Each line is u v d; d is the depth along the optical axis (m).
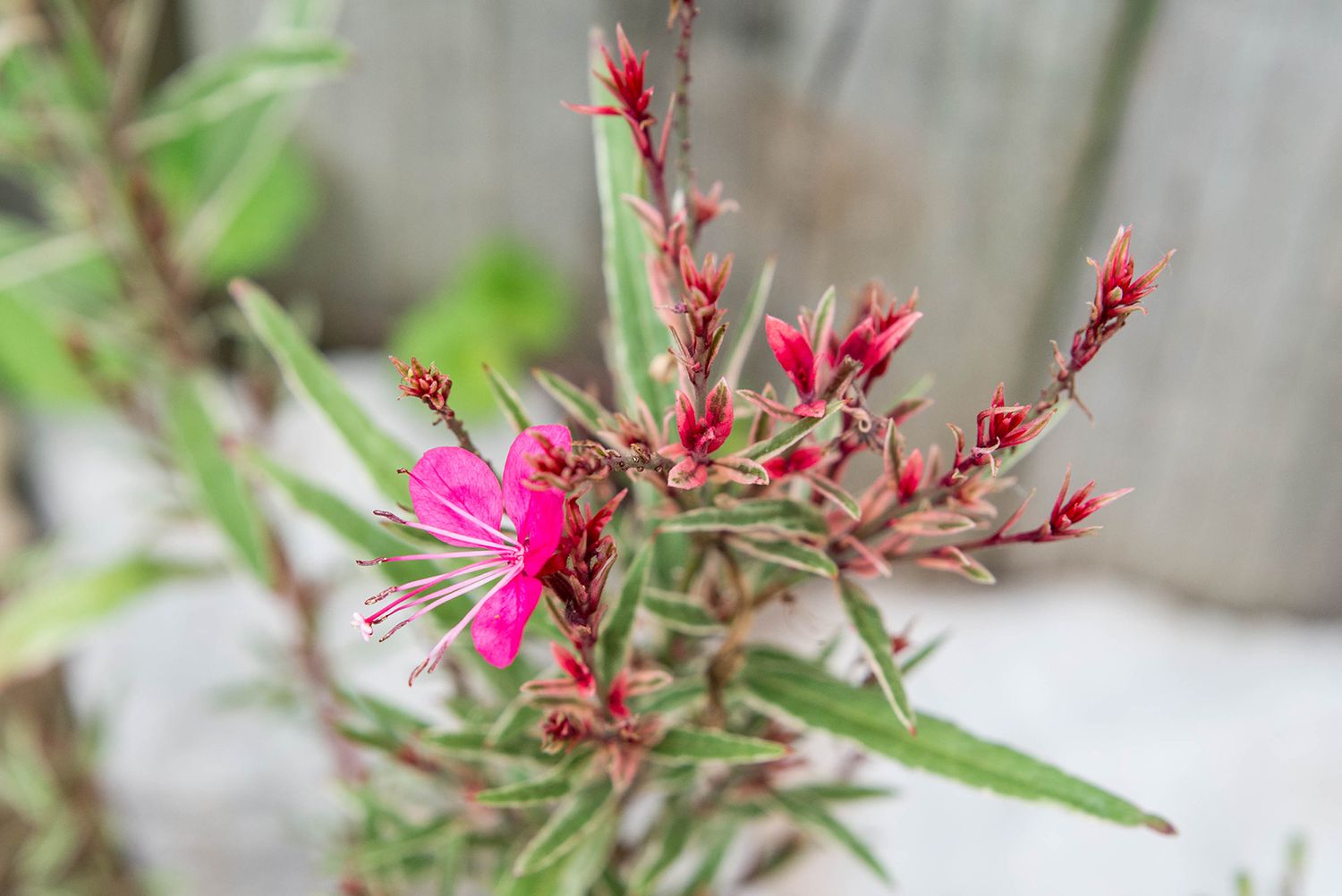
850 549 0.23
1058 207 0.48
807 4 0.46
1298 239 0.46
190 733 0.49
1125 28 0.43
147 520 0.52
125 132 0.35
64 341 0.37
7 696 0.47
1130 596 0.57
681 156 0.22
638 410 0.23
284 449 0.52
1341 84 0.42
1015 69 0.45
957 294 0.50
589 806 0.24
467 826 0.27
